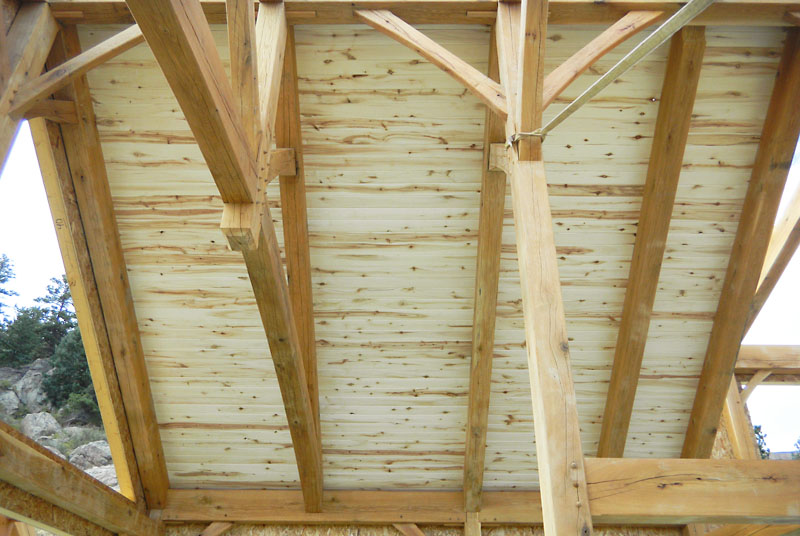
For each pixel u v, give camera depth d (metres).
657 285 3.62
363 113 3.33
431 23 3.07
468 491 4.33
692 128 3.31
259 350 3.96
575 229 3.60
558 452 1.86
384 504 4.44
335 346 4.00
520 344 3.96
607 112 3.29
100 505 3.46
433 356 4.03
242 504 4.42
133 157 3.40
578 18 2.90
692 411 4.13
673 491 1.85
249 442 4.33
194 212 3.54
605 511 1.81
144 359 3.98
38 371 11.02
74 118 3.14
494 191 3.30
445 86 3.25
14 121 2.62
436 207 3.56
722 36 3.09
